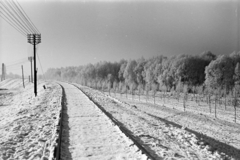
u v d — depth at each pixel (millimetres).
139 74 94188
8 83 111688
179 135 11602
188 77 70062
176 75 71500
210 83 60125
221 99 47375
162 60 88250
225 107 36750
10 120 15531
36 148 8266
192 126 23344
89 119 13891
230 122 26781
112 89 89188
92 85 102812
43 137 9648
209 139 16703
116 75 117062
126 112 19734
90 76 120938
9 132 10820
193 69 69938
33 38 38344
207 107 38750
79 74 133000
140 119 15969
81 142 8797
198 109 36406
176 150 8641
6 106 35719
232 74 59500
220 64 58969
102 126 11812
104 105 23719
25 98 43562
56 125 11086
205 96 52500
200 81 71000
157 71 82438
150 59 97375
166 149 8469
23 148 8359
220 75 58500
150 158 6742
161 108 36062
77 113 16281
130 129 11789
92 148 8047
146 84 82750
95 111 17344
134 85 84625
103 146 8273
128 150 7801
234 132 21938
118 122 13602
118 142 8797
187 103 43938
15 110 24438
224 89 53000
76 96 31375
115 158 7062
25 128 11633
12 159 7121
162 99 52031
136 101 46500
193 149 9328
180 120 26672
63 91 39844
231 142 17719
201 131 20938
